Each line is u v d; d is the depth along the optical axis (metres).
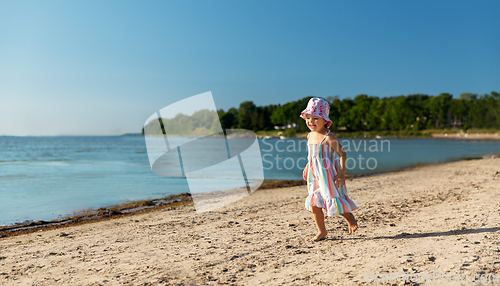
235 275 3.12
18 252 4.57
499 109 105.56
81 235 5.54
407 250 3.46
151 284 3.01
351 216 3.86
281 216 6.12
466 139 85.12
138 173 15.61
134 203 8.76
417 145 52.75
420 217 5.17
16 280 3.36
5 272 3.64
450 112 118.00
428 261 3.05
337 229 4.71
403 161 21.55
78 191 10.62
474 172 12.52
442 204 6.21
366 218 5.33
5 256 4.37
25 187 11.45
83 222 6.87
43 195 9.95
